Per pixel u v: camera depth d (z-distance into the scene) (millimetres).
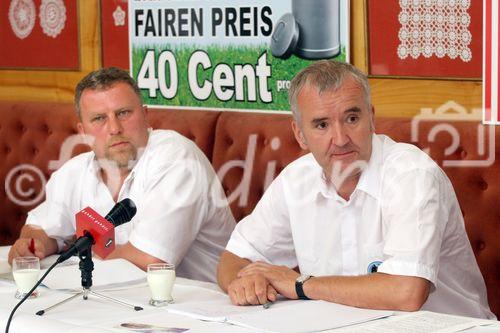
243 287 3844
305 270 4469
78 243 3814
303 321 3449
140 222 4887
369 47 5988
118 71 5160
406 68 5844
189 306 3754
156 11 7113
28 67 8086
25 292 3957
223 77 6746
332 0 6113
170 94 7094
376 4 5926
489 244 5348
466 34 5562
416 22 5766
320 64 4094
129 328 3383
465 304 4332
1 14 8211
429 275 3766
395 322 3457
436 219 3902
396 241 3863
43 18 7922
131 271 4352
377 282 3738
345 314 3582
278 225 4523
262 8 6469
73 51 7738
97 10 7520
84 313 3654
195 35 6879
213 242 5258
